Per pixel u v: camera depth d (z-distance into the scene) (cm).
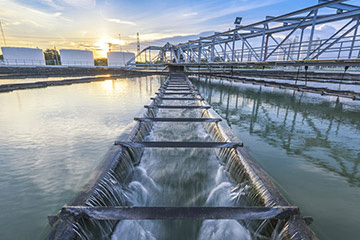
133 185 470
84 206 281
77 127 825
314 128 845
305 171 488
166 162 590
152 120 786
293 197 392
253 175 390
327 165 520
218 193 447
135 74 5144
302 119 996
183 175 527
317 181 447
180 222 369
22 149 610
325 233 307
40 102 1390
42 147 625
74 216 267
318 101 1516
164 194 454
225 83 2992
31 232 310
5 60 5375
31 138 700
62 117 986
